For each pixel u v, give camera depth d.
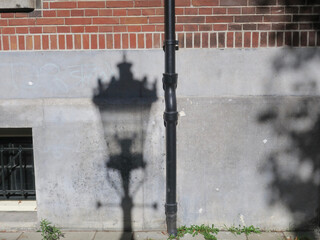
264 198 4.79
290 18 4.51
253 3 4.50
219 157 4.71
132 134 4.68
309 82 4.59
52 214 4.84
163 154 4.70
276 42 4.55
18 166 5.18
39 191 4.80
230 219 4.83
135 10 4.54
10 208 5.16
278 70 4.58
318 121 4.63
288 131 4.65
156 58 4.59
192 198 4.80
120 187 4.78
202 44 4.56
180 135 4.68
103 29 4.57
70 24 4.56
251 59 4.57
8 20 4.55
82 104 4.62
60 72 4.62
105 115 4.64
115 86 4.63
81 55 4.59
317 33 4.52
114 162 4.73
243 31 4.54
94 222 4.86
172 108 4.45
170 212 4.65
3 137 5.12
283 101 4.59
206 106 4.62
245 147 4.70
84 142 4.70
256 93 4.62
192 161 4.72
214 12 4.52
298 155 4.70
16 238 4.68
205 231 4.76
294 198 4.78
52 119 4.66
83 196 4.80
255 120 4.64
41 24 4.56
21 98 4.65
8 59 4.61
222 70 4.59
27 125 4.66
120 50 4.58
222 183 4.77
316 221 4.81
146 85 4.62
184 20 4.54
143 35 4.57
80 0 4.52
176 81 4.45
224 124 4.65
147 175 4.75
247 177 4.75
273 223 4.83
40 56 4.60
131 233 4.79
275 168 4.73
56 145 4.71
